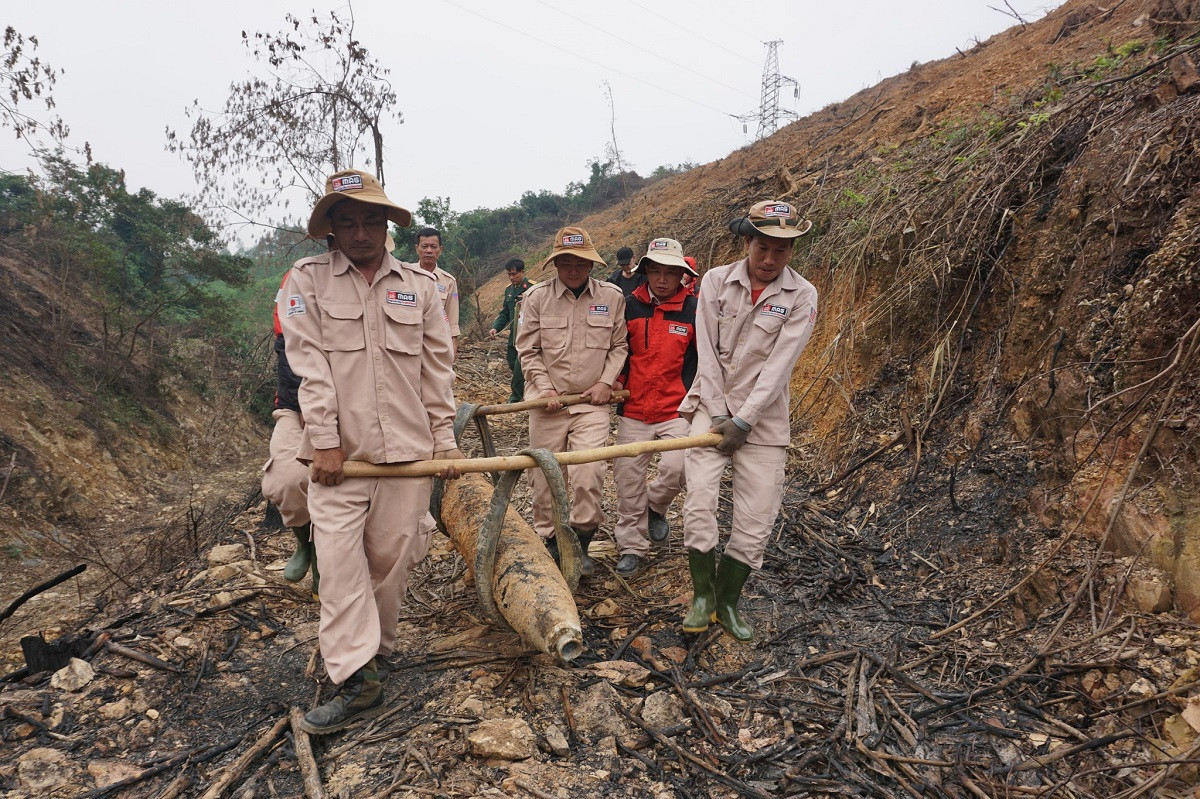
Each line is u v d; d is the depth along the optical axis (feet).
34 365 35.81
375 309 9.33
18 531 27.20
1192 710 8.52
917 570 13.46
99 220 50.34
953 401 16.40
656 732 9.49
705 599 11.58
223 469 39.88
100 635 11.52
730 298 11.52
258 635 11.91
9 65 31.22
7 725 9.63
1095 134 15.35
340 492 9.30
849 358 20.10
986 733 9.43
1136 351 11.97
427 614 12.64
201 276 52.13
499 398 30.25
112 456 34.68
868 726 9.59
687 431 13.41
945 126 24.35
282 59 38.88
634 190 108.99
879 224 21.06
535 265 76.02
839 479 17.42
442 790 8.37
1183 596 10.15
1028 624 11.28
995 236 16.72
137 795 8.52
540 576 10.15
